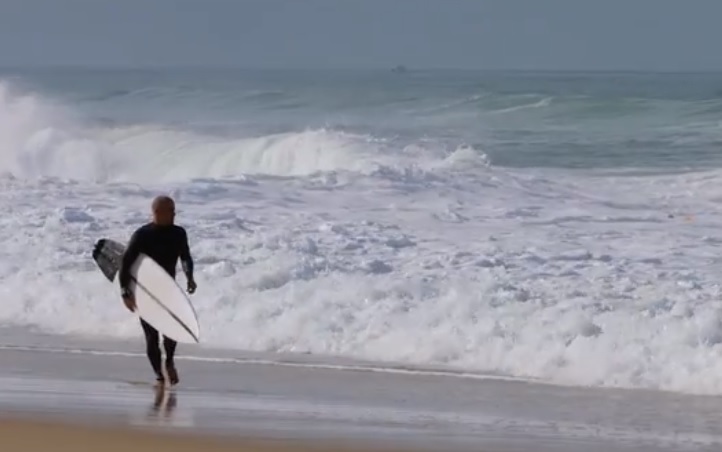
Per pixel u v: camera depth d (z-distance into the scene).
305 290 53.66
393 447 30.97
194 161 117.12
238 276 55.97
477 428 34.34
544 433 33.97
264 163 112.69
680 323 47.25
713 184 91.94
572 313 49.03
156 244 41.31
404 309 51.12
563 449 31.84
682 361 43.81
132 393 38.62
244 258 59.84
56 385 39.88
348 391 40.53
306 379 42.72
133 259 41.03
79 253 61.84
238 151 114.94
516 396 40.34
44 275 58.00
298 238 64.44
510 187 86.12
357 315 50.81
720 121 147.62
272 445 30.42
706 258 62.53
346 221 71.31
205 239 64.44
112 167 119.81
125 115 186.75
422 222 72.25
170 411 35.16
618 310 50.53
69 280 57.00
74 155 120.06
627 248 65.25
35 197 76.25
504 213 76.38
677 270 59.03
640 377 43.03
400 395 39.97
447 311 50.50
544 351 45.59
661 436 34.00
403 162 101.62
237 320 51.28
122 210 72.12
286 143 111.44
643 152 120.06
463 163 99.19
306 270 57.25
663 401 39.75
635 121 152.88
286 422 33.94
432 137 142.12
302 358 47.03
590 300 52.00
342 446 30.70
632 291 53.91
